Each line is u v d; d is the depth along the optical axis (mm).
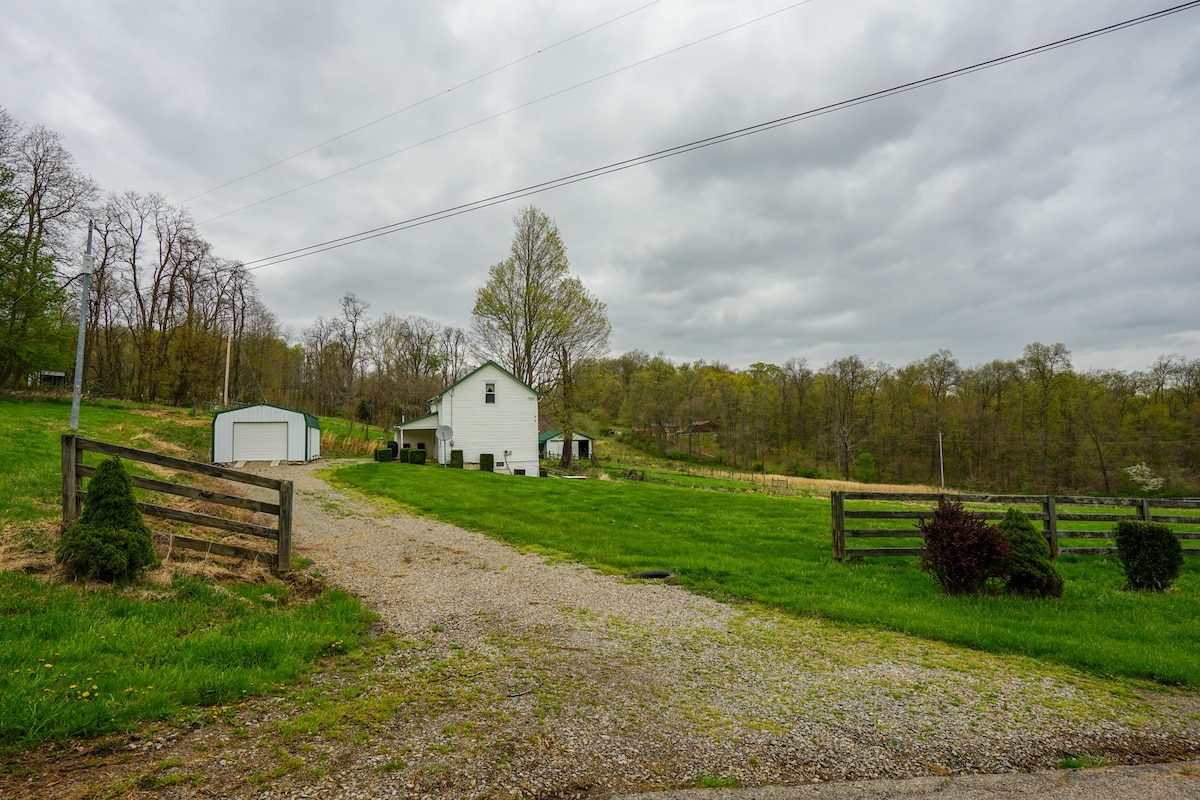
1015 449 54125
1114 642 6504
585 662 5418
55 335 33219
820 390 68062
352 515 14953
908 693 4957
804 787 3426
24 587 5539
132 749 3406
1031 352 55781
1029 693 5066
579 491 20625
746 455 65500
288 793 3059
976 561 8312
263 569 7648
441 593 7910
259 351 62031
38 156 34125
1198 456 46938
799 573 9578
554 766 3502
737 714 4398
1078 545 11961
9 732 3354
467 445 34250
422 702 4328
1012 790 3488
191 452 26359
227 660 4703
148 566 6660
